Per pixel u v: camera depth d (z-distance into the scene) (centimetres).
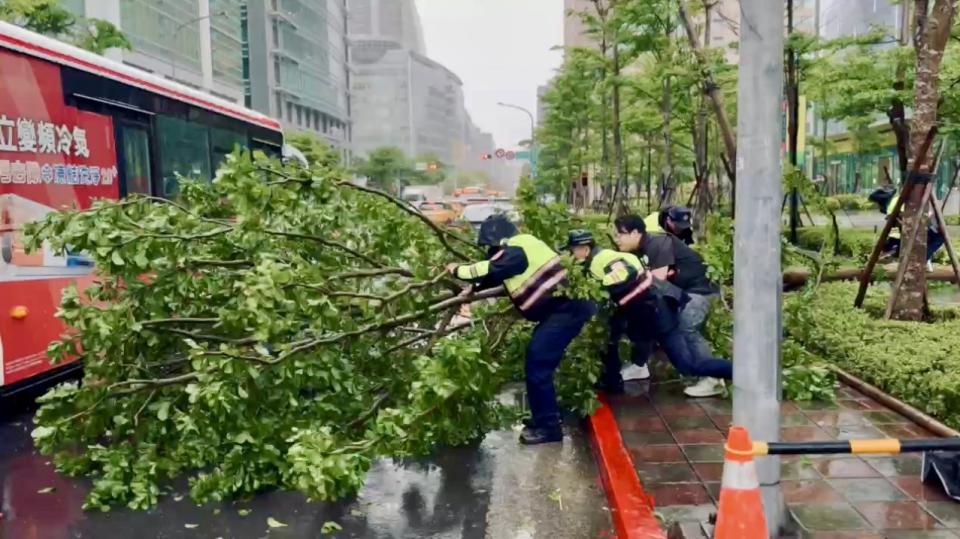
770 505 400
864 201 3036
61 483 562
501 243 585
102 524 491
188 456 545
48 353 577
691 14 1491
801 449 344
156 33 4247
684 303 634
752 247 387
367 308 595
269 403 554
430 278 622
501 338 664
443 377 506
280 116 7012
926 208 851
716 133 2103
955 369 639
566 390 665
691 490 503
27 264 676
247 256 605
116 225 570
